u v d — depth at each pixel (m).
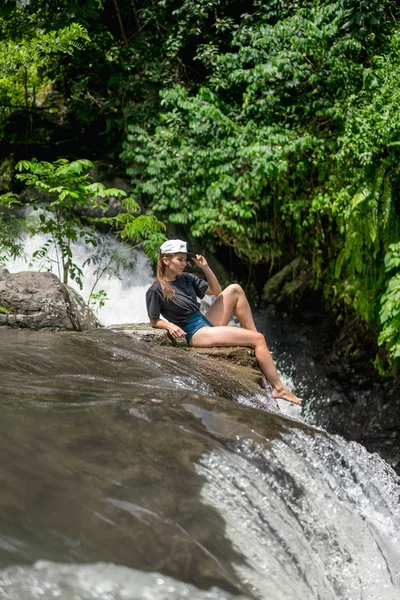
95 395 3.59
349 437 10.84
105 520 2.31
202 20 12.66
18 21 12.60
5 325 5.55
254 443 3.23
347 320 11.38
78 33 10.39
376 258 9.84
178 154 11.13
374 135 9.22
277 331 12.23
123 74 13.49
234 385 4.75
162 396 3.70
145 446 2.95
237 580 2.27
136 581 2.06
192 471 2.82
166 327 5.64
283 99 10.96
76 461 2.70
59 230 8.19
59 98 14.76
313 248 11.47
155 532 2.33
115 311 12.03
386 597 2.95
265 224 11.65
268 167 10.12
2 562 1.96
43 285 5.93
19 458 2.62
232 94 11.83
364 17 10.38
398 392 10.66
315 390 11.47
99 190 7.83
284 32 10.65
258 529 2.65
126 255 12.43
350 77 10.42
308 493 3.15
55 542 2.12
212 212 10.93
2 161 13.65
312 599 2.50
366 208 9.42
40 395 3.48
